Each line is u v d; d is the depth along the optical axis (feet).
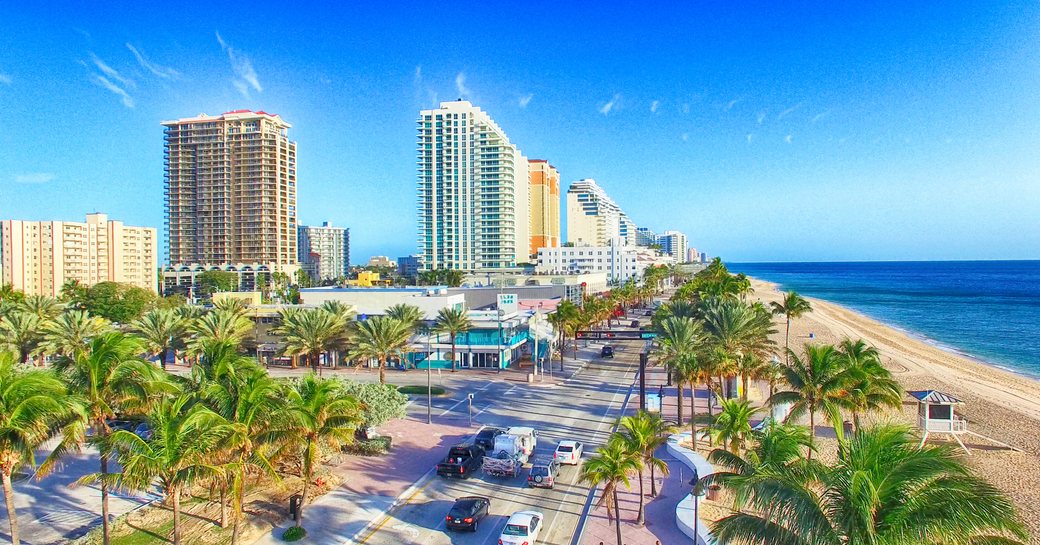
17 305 271.69
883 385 122.31
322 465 130.41
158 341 229.04
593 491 118.93
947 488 48.78
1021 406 205.67
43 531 100.07
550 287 439.63
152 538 96.32
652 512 108.58
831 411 111.55
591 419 175.52
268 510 107.34
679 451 137.28
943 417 157.48
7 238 555.28
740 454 135.23
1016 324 491.72
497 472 126.52
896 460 52.11
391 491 118.01
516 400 201.87
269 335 287.48
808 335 391.65
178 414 85.66
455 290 403.54
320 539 96.99
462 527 100.22
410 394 211.20
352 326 236.22
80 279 595.88
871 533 47.39
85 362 94.17
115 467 131.64
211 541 94.99
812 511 49.06
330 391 102.22
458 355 271.90
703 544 93.86
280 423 94.68
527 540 91.66
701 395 209.05
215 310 250.16
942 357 320.09
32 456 80.07
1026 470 139.33
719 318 178.40
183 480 78.79
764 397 200.75
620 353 311.06
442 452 143.64
